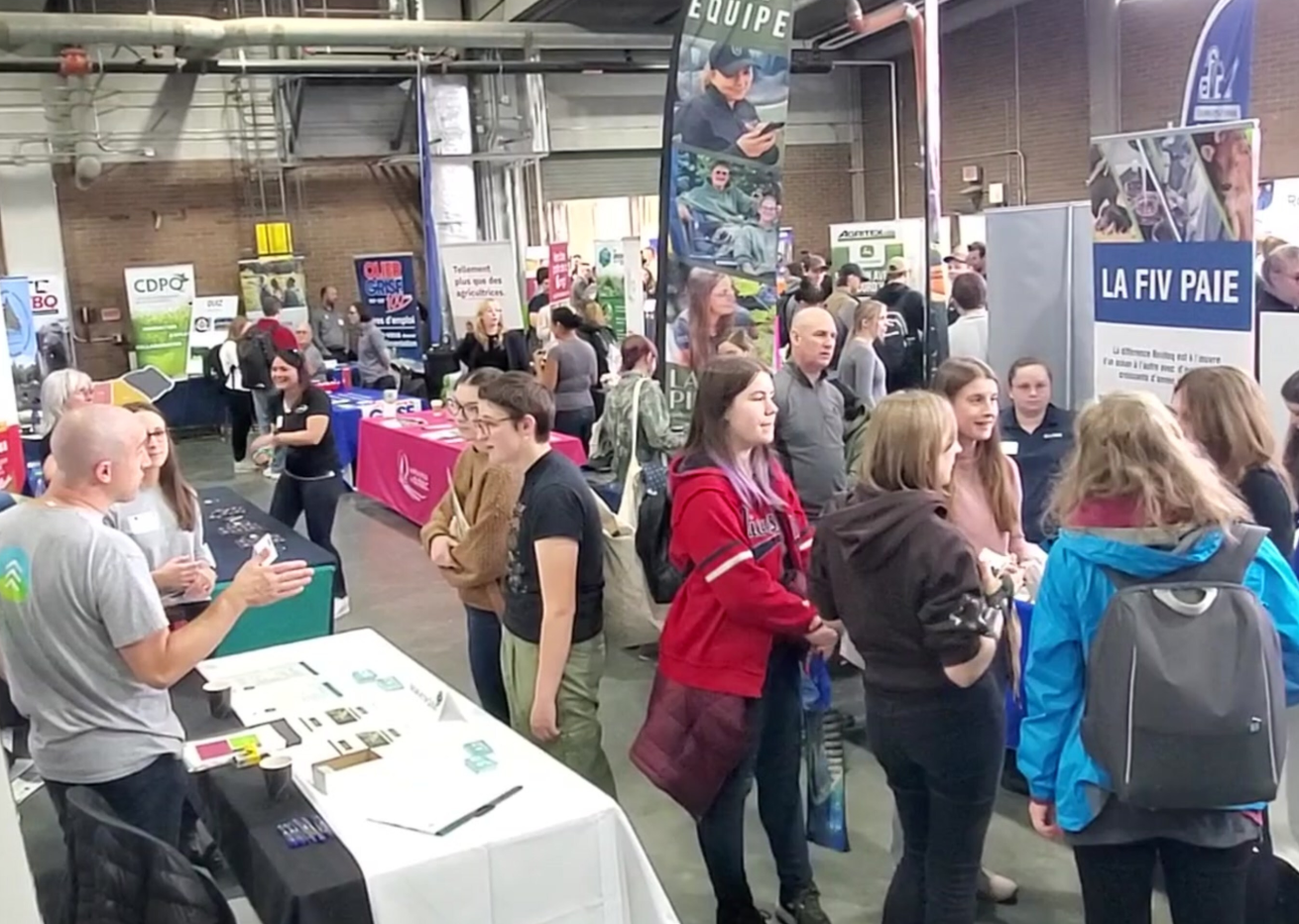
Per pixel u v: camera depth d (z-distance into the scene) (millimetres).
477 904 1745
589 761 2525
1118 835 1769
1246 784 1655
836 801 2891
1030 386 3537
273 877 1688
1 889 1076
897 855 2826
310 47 10531
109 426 2066
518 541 2502
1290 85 9789
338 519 7480
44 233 11719
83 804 1761
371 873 1666
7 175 11516
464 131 12344
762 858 3014
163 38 9805
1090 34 11188
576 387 7301
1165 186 3158
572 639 2477
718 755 2373
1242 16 4215
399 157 12602
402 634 5125
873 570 2018
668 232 3441
